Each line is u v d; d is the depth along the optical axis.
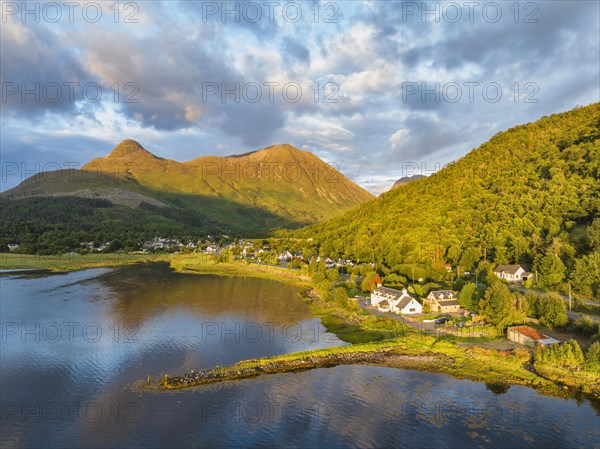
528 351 72.50
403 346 77.50
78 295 131.00
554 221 136.75
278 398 58.00
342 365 69.75
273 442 47.25
